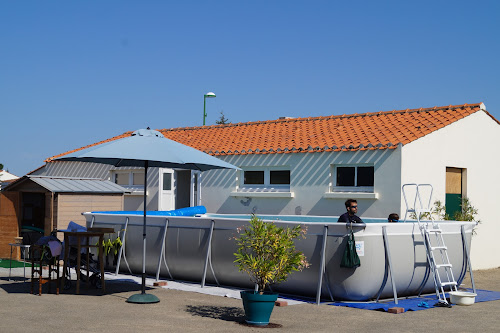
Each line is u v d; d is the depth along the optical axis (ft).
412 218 53.72
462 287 46.21
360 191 56.13
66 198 55.57
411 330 30.25
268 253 31.83
